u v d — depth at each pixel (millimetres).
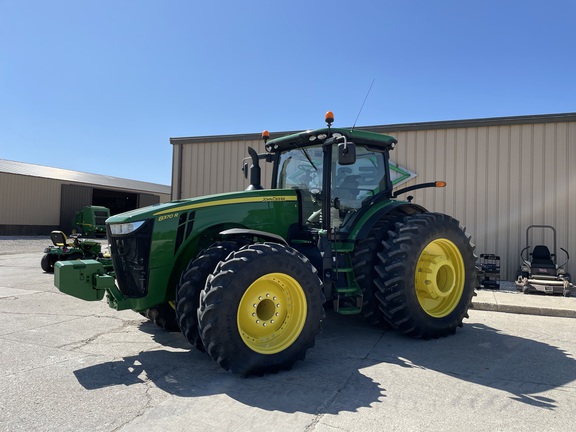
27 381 3484
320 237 4719
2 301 6719
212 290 3482
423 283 5070
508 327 5523
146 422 2789
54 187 27719
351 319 5840
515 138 8750
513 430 2725
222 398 3170
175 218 4184
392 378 3623
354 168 5352
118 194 35062
